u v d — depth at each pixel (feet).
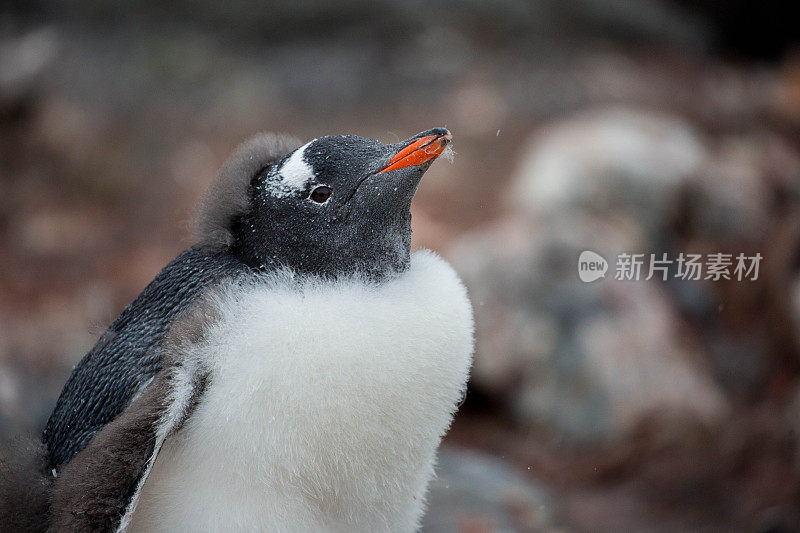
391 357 16.30
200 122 70.49
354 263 17.29
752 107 75.10
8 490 16.66
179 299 17.42
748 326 44.75
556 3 84.07
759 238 48.65
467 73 75.77
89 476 15.78
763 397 40.65
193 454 16.19
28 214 61.98
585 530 33.04
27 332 44.83
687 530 33.83
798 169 60.64
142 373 16.53
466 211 59.57
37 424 32.53
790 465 36.45
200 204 18.70
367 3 81.05
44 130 69.36
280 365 15.92
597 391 42.83
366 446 16.62
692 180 50.78
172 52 76.69
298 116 70.90
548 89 74.08
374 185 17.19
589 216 48.49
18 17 80.18
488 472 31.55
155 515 16.51
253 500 16.39
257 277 17.08
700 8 87.40
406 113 70.90
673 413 41.09
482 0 82.89
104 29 78.74
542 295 45.24
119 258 57.62
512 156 65.62
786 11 84.89
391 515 18.33
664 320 44.80
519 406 44.65
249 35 79.05
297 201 17.40
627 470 39.63
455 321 17.49
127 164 66.49
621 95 74.13
